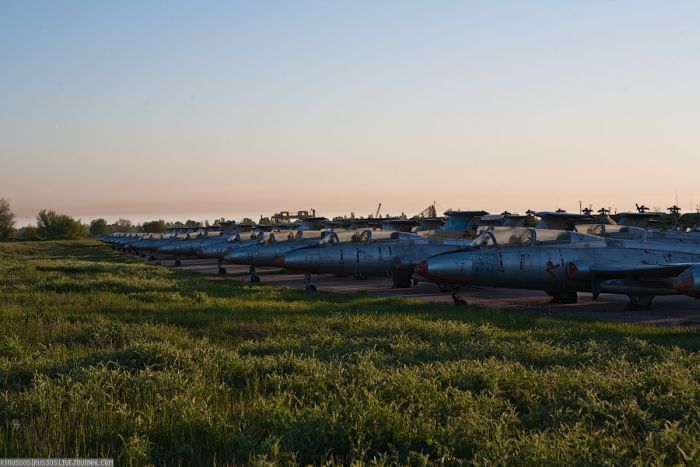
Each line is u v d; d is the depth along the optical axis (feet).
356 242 108.58
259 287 104.01
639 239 93.35
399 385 28.84
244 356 40.29
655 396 27.66
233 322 57.62
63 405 27.48
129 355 37.17
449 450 21.98
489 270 79.97
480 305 80.38
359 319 58.08
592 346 42.96
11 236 495.00
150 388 30.17
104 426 24.82
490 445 21.42
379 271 107.45
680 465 19.25
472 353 40.86
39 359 37.40
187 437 24.11
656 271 73.10
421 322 55.42
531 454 20.31
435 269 79.82
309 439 22.47
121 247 325.42
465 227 152.66
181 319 59.57
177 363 36.01
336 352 40.60
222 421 24.70
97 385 29.50
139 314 63.82
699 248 88.69
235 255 133.80
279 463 20.74
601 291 81.05
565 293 86.17
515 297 95.61
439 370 33.01
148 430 24.36
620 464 20.13
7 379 32.71
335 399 26.58
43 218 536.83
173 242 225.76
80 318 59.41
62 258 246.27
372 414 24.07
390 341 45.52
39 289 92.53
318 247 106.22
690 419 25.22
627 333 52.65
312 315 63.87
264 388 31.04
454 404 26.76
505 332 51.90
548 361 38.63
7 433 23.67
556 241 84.28
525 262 80.59
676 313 75.15
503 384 30.73
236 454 21.98
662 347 42.65
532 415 25.93
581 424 24.09
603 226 110.93
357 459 21.22
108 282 101.24
